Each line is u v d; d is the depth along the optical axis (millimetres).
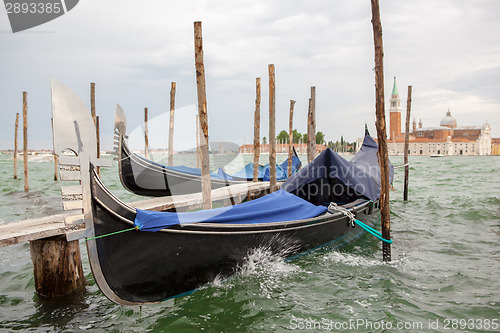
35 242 5000
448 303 4805
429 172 30625
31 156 60406
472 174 27797
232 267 5355
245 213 5668
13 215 10445
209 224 4977
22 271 5910
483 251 6996
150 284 4598
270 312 4676
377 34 5992
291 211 6391
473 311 4570
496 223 9281
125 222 4289
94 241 4031
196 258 4926
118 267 4273
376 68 6062
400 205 12312
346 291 5258
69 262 5148
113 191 16281
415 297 5008
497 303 4766
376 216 9328
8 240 4500
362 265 6312
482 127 134375
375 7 5949
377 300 4941
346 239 7570
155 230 4480
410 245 7508
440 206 11719
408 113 13164
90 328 4332
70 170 3861
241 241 5387
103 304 4898
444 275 5773
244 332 4227
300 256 6438
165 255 4648
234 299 5023
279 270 6031
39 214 10555
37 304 4883
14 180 21297
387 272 5957
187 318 4531
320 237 6766
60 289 5059
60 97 3756
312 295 5152
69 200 3865
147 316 4602
